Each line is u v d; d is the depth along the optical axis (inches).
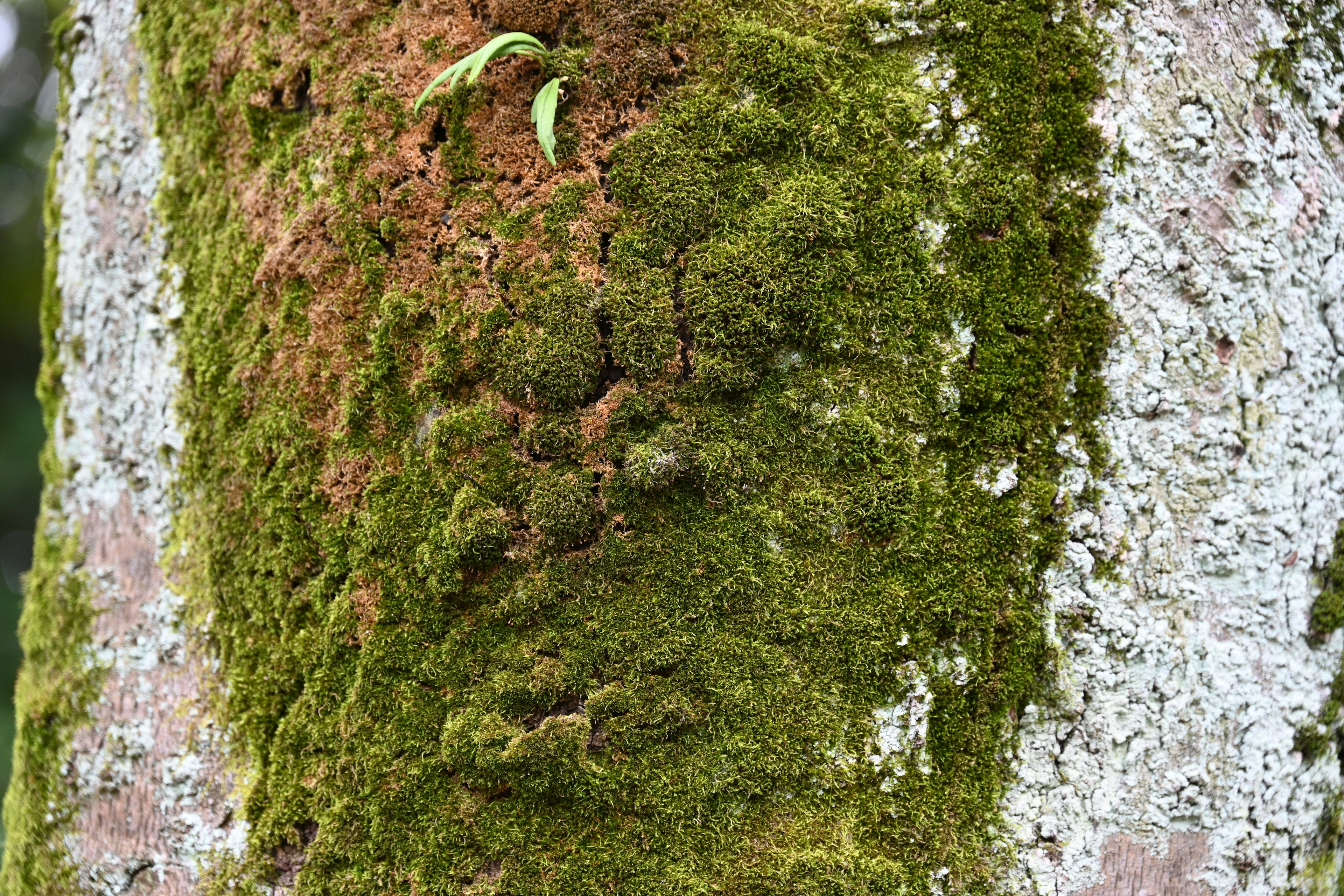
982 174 28.4
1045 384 28.5
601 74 28.6
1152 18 28.6
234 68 29.6
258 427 29.3
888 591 28.3
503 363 28.4
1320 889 29.7
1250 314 28.8
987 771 28.3
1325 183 29.6
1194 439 28.6
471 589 28.5
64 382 31.2
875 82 28.6
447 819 28.3
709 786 28.2
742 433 28.4
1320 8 29.7
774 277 28.3
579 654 28.3
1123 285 28.5
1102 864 28.3
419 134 28.8
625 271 28.5
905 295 28.4
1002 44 28.5
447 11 28.9
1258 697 28.9
